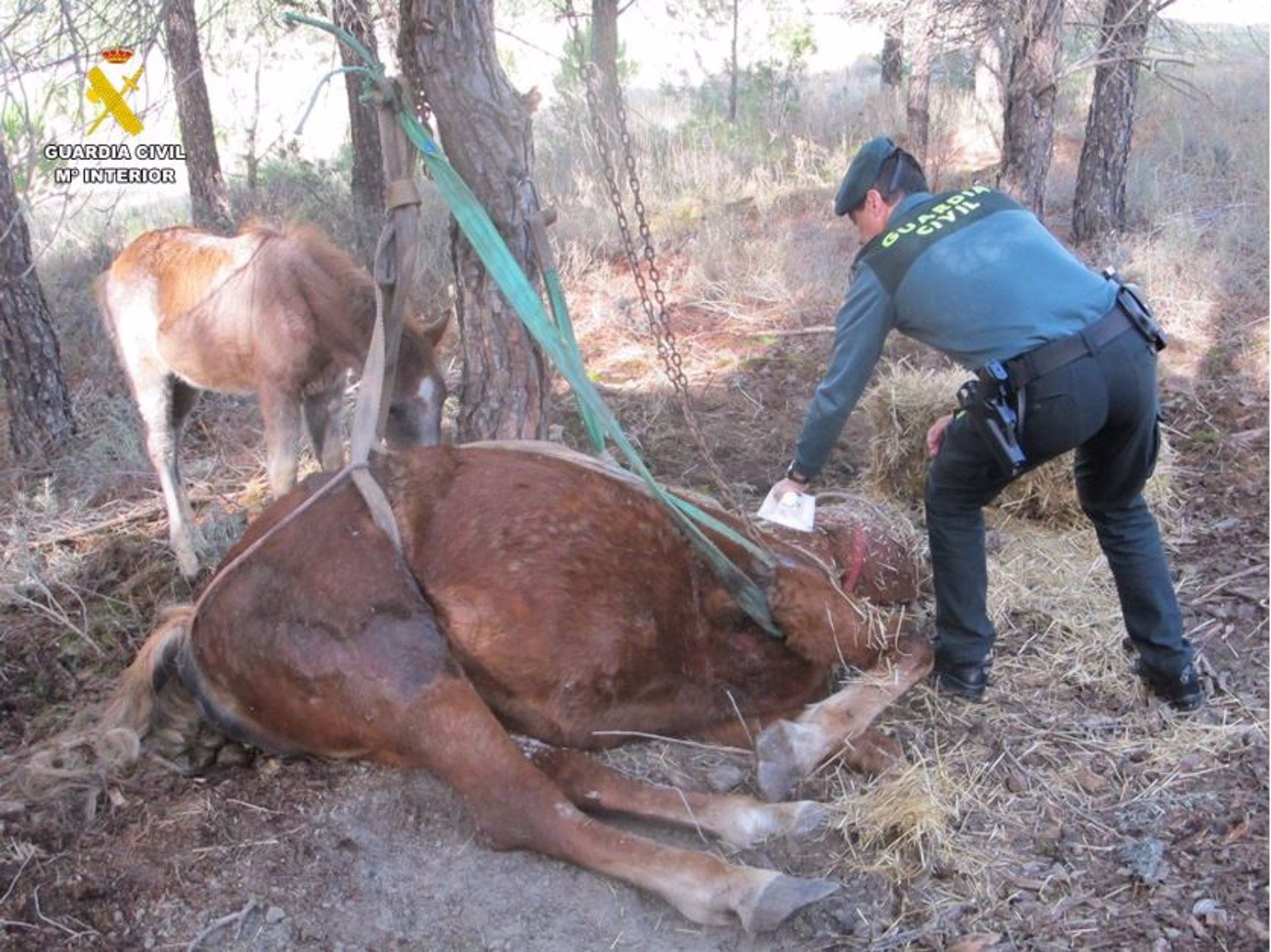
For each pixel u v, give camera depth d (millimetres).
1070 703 4152
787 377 7363
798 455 3883
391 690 3314
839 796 3691
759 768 3596
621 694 3566
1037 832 3564
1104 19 8797
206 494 6535
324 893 3357
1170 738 3934
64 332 8742
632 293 8898
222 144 13969
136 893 3348
